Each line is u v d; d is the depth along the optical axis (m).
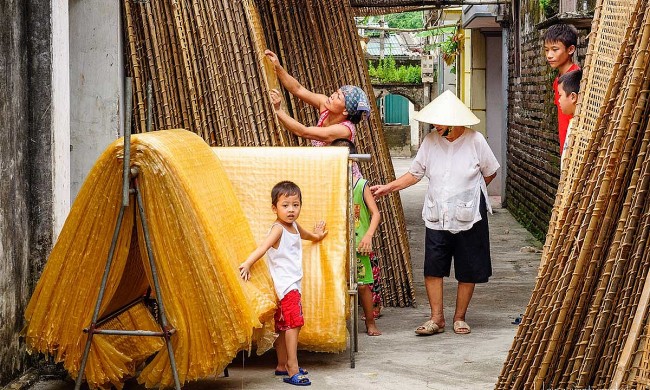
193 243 4.58
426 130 31.23
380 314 7.52
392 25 37.28
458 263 6.74
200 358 4.68
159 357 4.75
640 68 3.98
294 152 5.73
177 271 4.61
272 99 6.84
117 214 4.61
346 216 5.63
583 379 4.06
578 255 4.14
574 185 4.23
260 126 6.86
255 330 5.05
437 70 30.14
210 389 5.18
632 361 3.80
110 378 4.80
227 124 6.85
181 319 4.64
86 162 6.57
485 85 18.14
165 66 6.86
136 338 5.04
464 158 6.68
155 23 6.85
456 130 6.72
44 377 5.35
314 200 5.64
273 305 5.04
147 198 4.55
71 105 6.57
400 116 34.62
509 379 4.41
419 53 35.53
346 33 8.11
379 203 7.91
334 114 6.60
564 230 4.23
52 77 5.32
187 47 6.84
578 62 9.16
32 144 5.31
